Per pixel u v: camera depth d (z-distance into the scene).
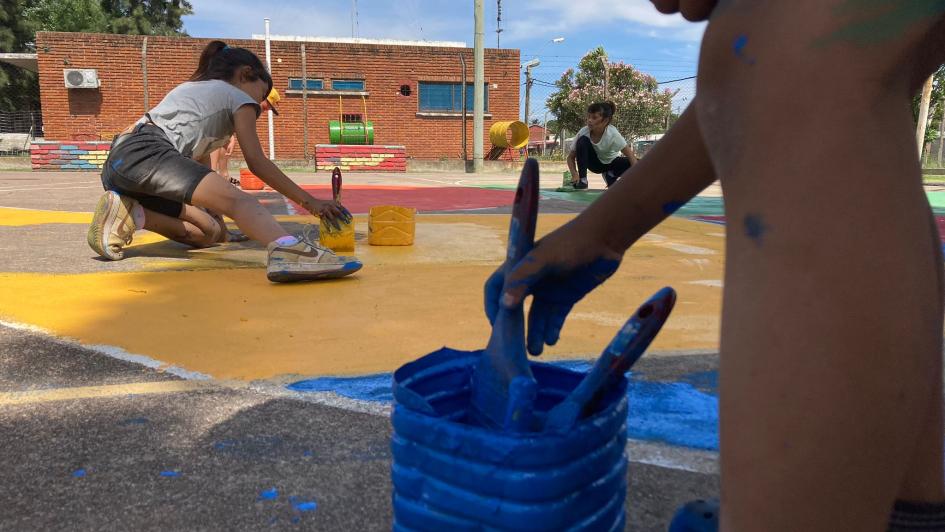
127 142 3.17
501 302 0.92
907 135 0.56
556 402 1.01
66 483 1.22
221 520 1.11
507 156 18.69
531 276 0.93
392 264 3.39
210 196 3.01
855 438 0.54
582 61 23.95
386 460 1.31
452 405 0.99
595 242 0.98
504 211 6.36
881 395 0.53
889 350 0.53
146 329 2.18
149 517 1.11
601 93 21.69
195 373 1.78
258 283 2.92
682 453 1.36
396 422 0.81
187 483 1.22
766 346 0.55
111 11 30.16
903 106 0.57
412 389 0.94
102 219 3.29
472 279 3.03
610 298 2.69
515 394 0.78
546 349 1.98
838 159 0.53
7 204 6.37
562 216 5.69
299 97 17.34
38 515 1.12
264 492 1.19
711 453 1.36
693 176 0.95
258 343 2.05
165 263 3.36
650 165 0.97
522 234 0.97
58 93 16.14
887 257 0.53
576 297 1.03
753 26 0.58
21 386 1.68
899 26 0.52
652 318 0.79
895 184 0.54
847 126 0.53
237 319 2.32
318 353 1.95
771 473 0.55
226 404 1.58
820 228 0.54
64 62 16.05
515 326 0.90
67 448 1.35
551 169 17.80
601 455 0.78
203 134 3.36
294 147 17.55
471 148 18.59
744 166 0.58
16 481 1.22
